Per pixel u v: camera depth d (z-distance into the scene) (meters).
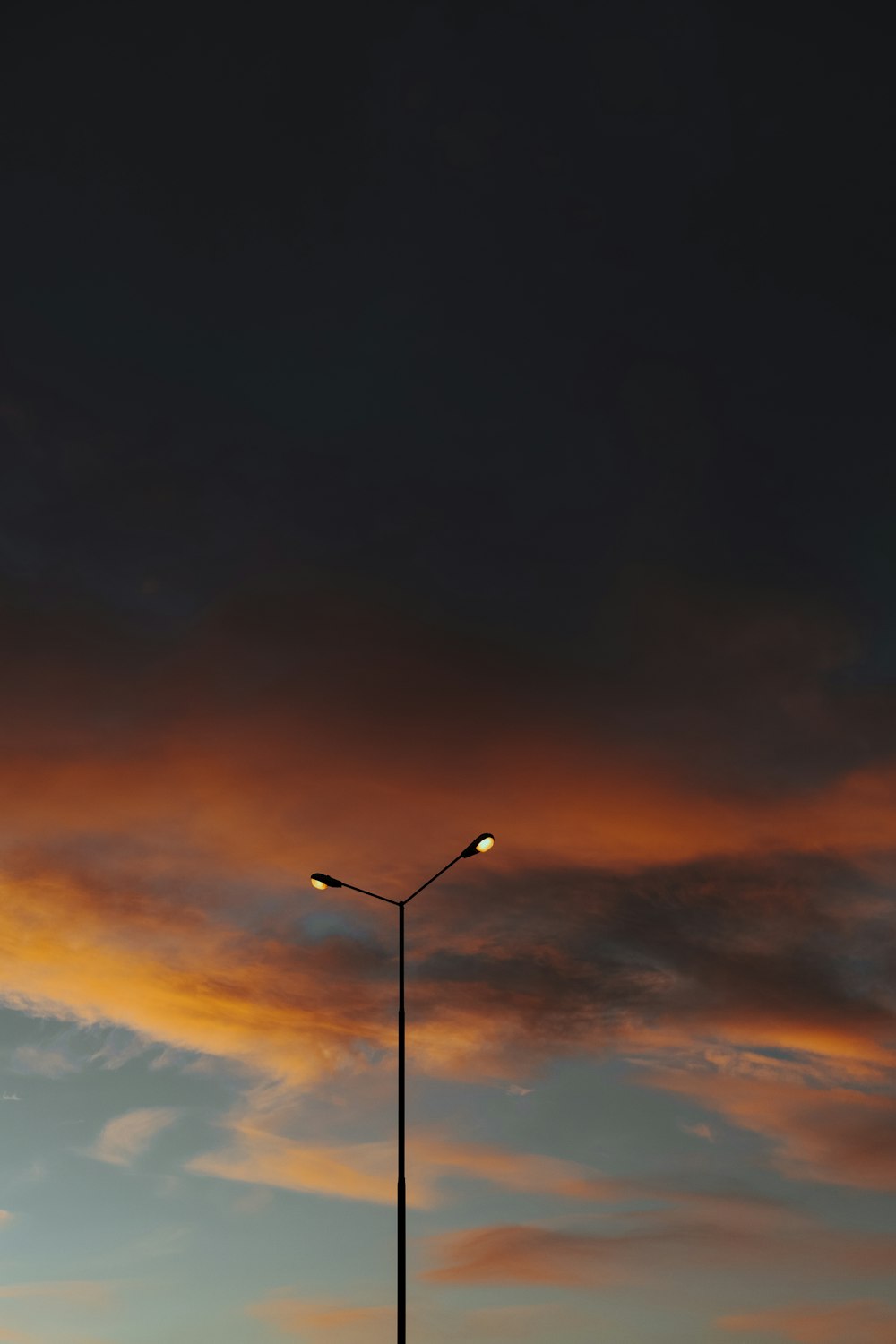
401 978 58.00
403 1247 54.31
